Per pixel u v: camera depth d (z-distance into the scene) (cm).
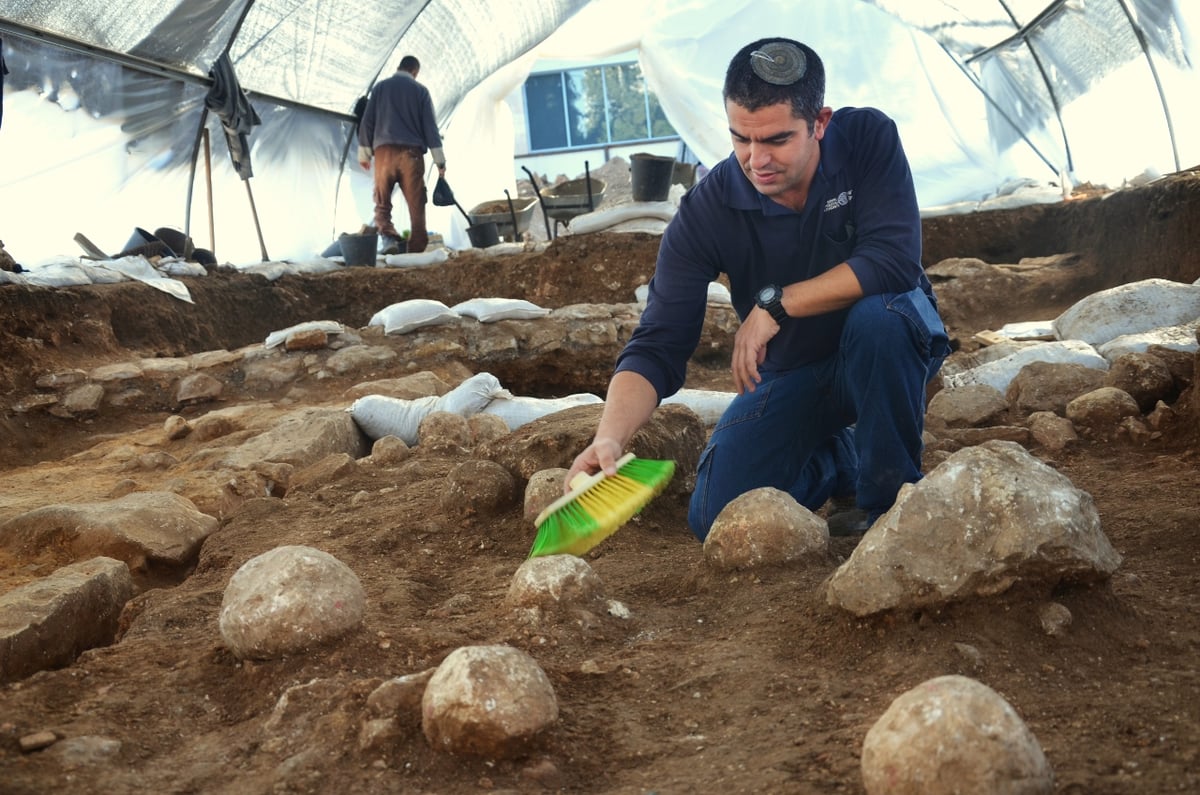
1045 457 457
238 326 1107
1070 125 1274
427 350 911
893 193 312
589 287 1194
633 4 1677
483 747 200
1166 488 364
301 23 1247
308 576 253
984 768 160
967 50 1380
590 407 471
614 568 338
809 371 347
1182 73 1012
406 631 266
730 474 350
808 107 284
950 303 1027
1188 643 228
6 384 787
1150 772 174
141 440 717
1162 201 969
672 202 1267
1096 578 238
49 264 953
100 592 349
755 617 270
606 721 221
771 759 194
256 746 215
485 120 1808
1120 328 702
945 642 232
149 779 203
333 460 518
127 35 1002
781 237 320
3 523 466
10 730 219
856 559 247
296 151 1411
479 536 380
